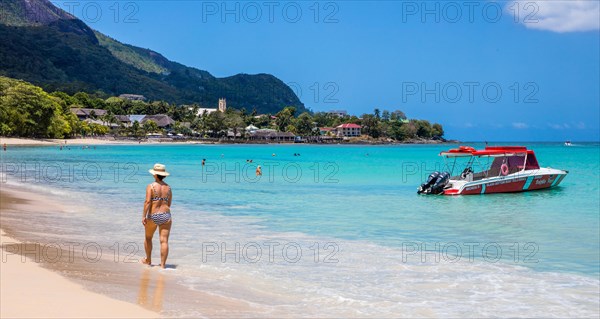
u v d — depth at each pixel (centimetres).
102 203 2250
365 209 2267
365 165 6588
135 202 2300
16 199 2256
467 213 2206
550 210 2352
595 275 1127
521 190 3234
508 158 3388
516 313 865
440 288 1006
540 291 998
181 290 922
